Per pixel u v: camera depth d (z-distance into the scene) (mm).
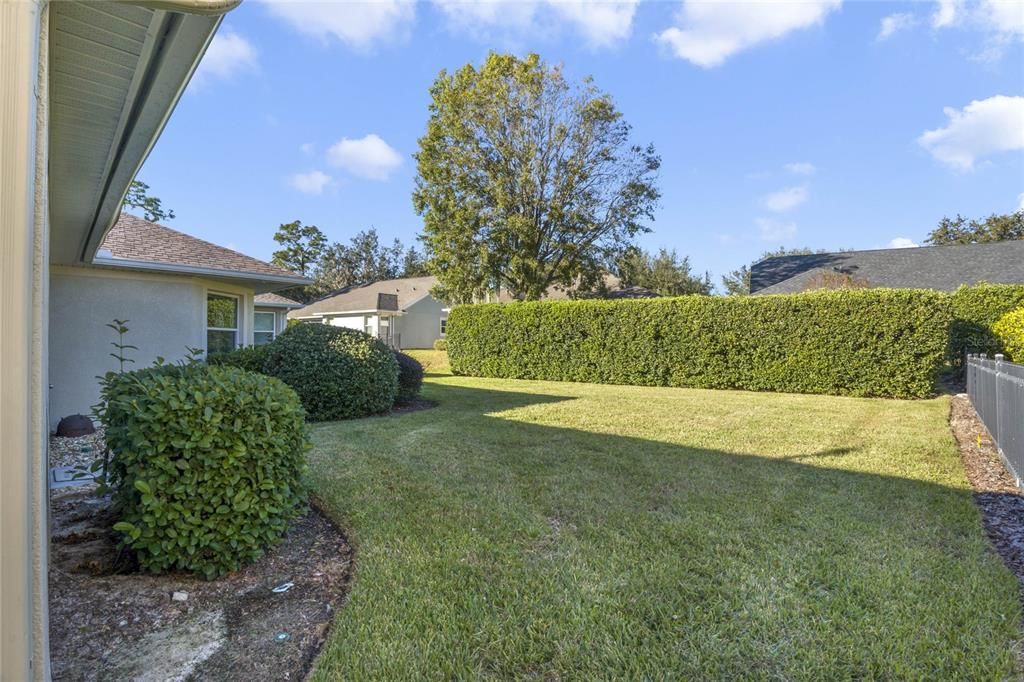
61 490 4156
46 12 1271
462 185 22125
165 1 1386
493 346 15305
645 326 12734
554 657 2021
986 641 2117
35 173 1235
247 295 9203
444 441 5793
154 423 2449
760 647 2078
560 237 22484
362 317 28062
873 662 1985
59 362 6805
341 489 3953
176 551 2529
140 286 7371
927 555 2912
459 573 2680
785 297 11031
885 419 7480
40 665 1242
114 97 2502
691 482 4309
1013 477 4559
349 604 2375
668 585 2562
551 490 4066
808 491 4074
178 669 1948
